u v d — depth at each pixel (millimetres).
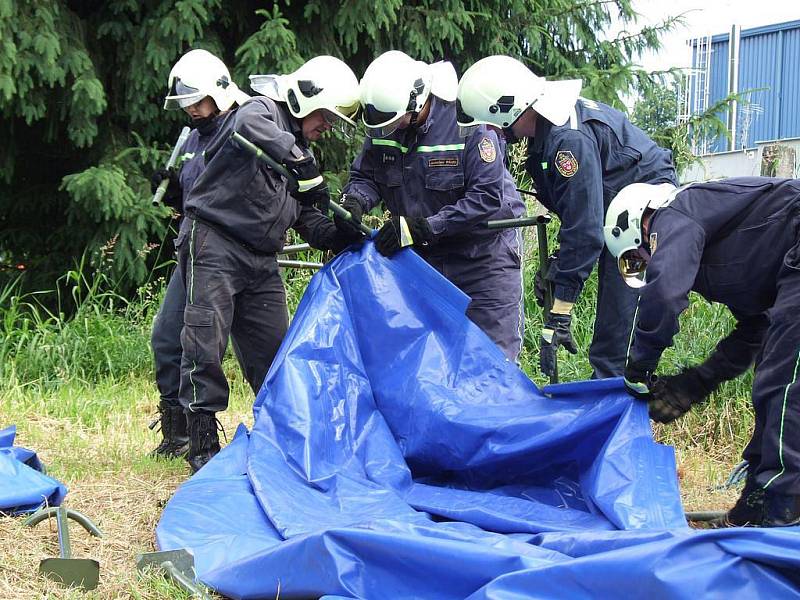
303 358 4418
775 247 3477
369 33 8383
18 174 9164
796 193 3473
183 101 4699
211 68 4746
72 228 8781
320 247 4910
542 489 4113
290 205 4730
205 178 4586
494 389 4359
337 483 4012
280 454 4113
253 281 4785
